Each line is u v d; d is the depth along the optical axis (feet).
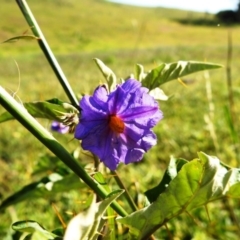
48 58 0.46
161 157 2.05
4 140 2.50
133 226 0.40
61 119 0.42
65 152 0.37
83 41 14.51
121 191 0.32
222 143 2.14
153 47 11.94
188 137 2.39
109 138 0.40
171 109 3.28
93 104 0.40
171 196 0.40
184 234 1.28
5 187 1.82
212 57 9.32
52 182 0.62
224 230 1.22
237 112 2.68
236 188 0.40
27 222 0.38
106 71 0.45
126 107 0.40
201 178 0.39
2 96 0.35
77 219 0.28
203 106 3.33
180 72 0.52
